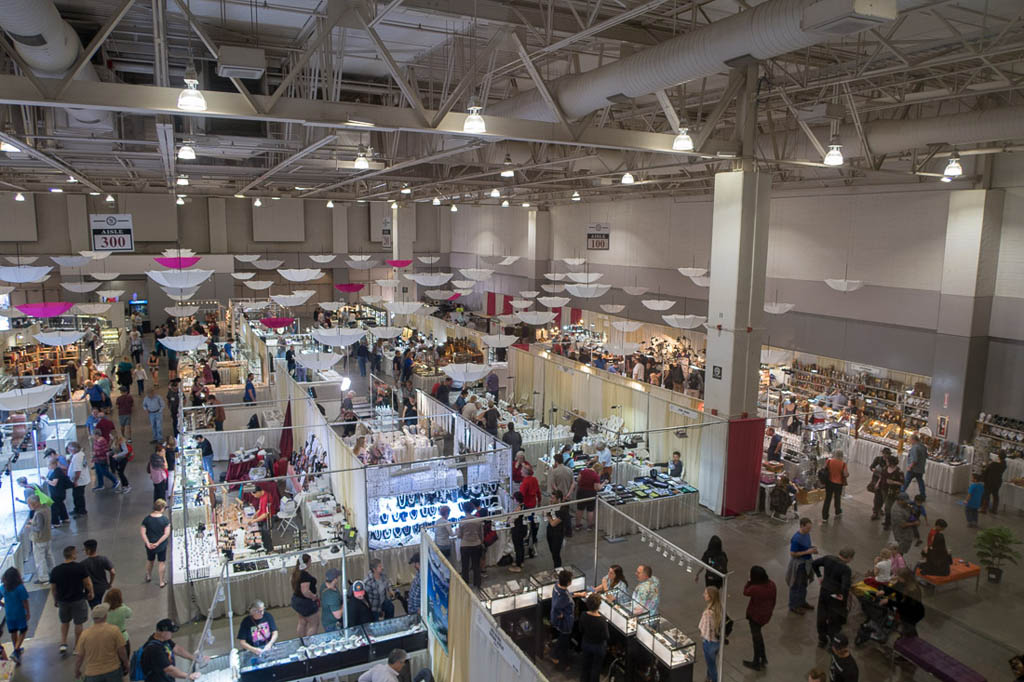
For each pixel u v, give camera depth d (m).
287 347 19.86
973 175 13.04
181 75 12.44
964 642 7.43
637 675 6.81
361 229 35.00
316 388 16.34
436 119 7.79
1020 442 12.78
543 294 28.86
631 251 23.64
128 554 9.80
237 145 12.27
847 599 7.66
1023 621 7.84
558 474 10.41
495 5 8.38
